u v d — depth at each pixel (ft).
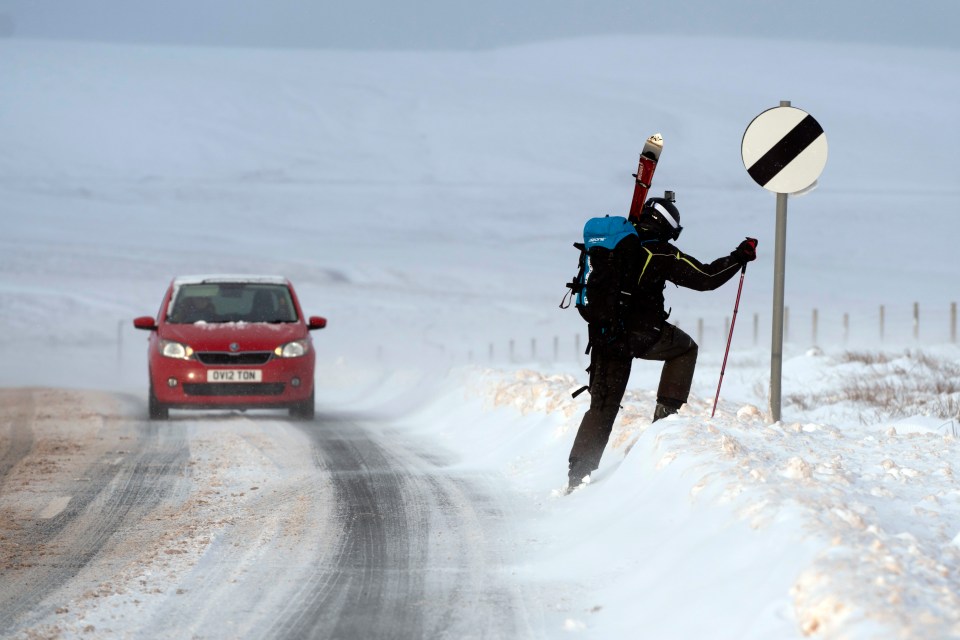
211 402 175.63
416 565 72.74
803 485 66.69
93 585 68.59
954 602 44.93
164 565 73.56
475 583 67.92
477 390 167.32
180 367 174.81
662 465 78.69
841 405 165.58
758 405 170.09
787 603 48.75
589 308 88.74
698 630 52.39
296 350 178.81
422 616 61.05
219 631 58.39
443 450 134.72
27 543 81.61
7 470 119.14
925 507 66.80
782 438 87.97
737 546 58.65
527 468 110.93
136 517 91.40
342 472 114.52
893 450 87.71
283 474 114.11
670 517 70.85
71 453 133.59
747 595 52.60
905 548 52.80
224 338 177.17
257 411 198.90
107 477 113.60
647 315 88.79
